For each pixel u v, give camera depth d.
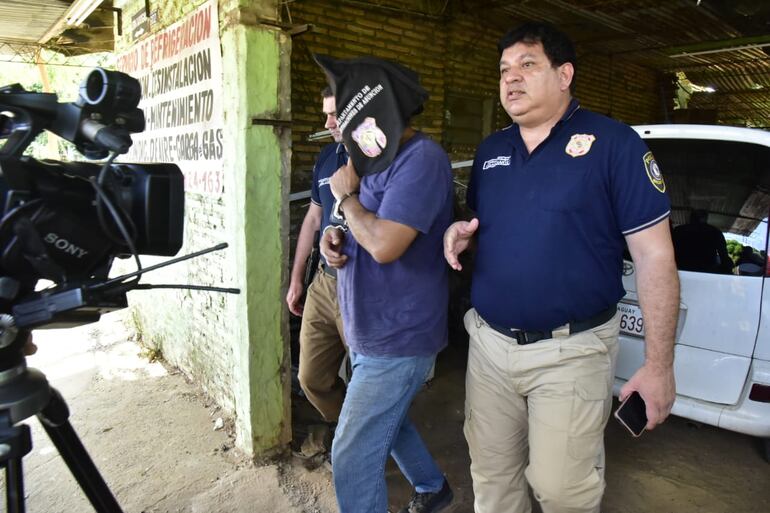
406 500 2.46
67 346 4.38
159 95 3.44
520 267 1.65
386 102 1.63
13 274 1.12
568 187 1.58
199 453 2.82
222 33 2.55
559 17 5.44
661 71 8.40
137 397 3.45
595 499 1.64
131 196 1.18
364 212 1.68
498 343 1.77
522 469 1.88
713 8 5.06
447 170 1.74
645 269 1.52
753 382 2.44
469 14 5.24
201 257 3.16
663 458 2.83
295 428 3.03
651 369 1.50
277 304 2.65
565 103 1.67
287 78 2.52
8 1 4.66
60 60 8.54
